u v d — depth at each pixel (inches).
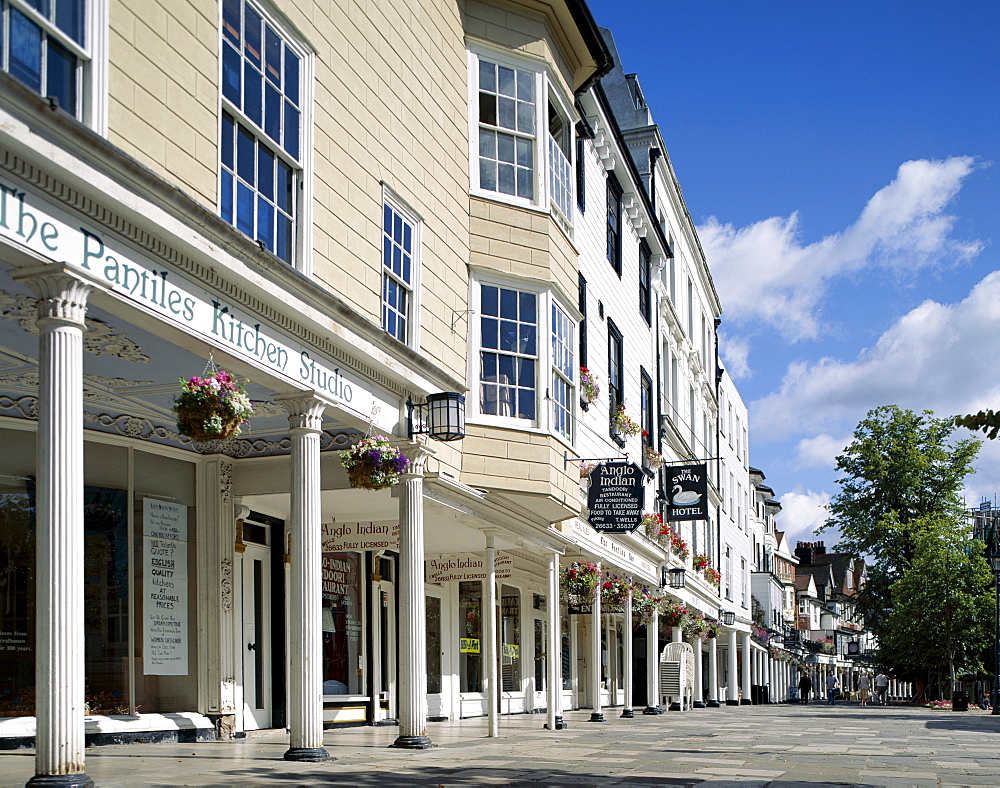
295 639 403.2
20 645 441.1
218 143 370.0
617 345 1003.3
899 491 1907.0
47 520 276.8
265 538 584.1
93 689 470.3
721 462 1893.5
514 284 615.5
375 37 499.5
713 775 377.1
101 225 299.1
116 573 486.9
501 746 513.0
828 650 4055.1
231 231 344.5
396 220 514.3
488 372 596.1
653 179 1302.9
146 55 333.4
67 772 270.8
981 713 1338.6
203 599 530.6
